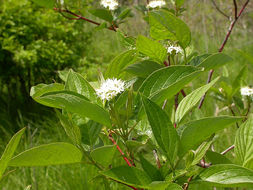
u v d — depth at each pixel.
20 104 2.12
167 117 0.36
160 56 0.51
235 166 0.34
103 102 0.41
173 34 0.50
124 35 0.62
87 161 0.40
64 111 0.43
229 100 0.77
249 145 0.43
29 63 1.85
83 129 0.44
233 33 2.60
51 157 0.37
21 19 1.97
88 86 0.42
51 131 1.77
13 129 1.82
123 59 0.45
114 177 0.35
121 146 0.44
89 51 2.38
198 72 0.38
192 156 0.37
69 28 2.04
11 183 1.31
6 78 2.04
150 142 0.43
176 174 0.36
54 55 1.88
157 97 0.38
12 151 0.39
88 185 1.26
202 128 0.36
